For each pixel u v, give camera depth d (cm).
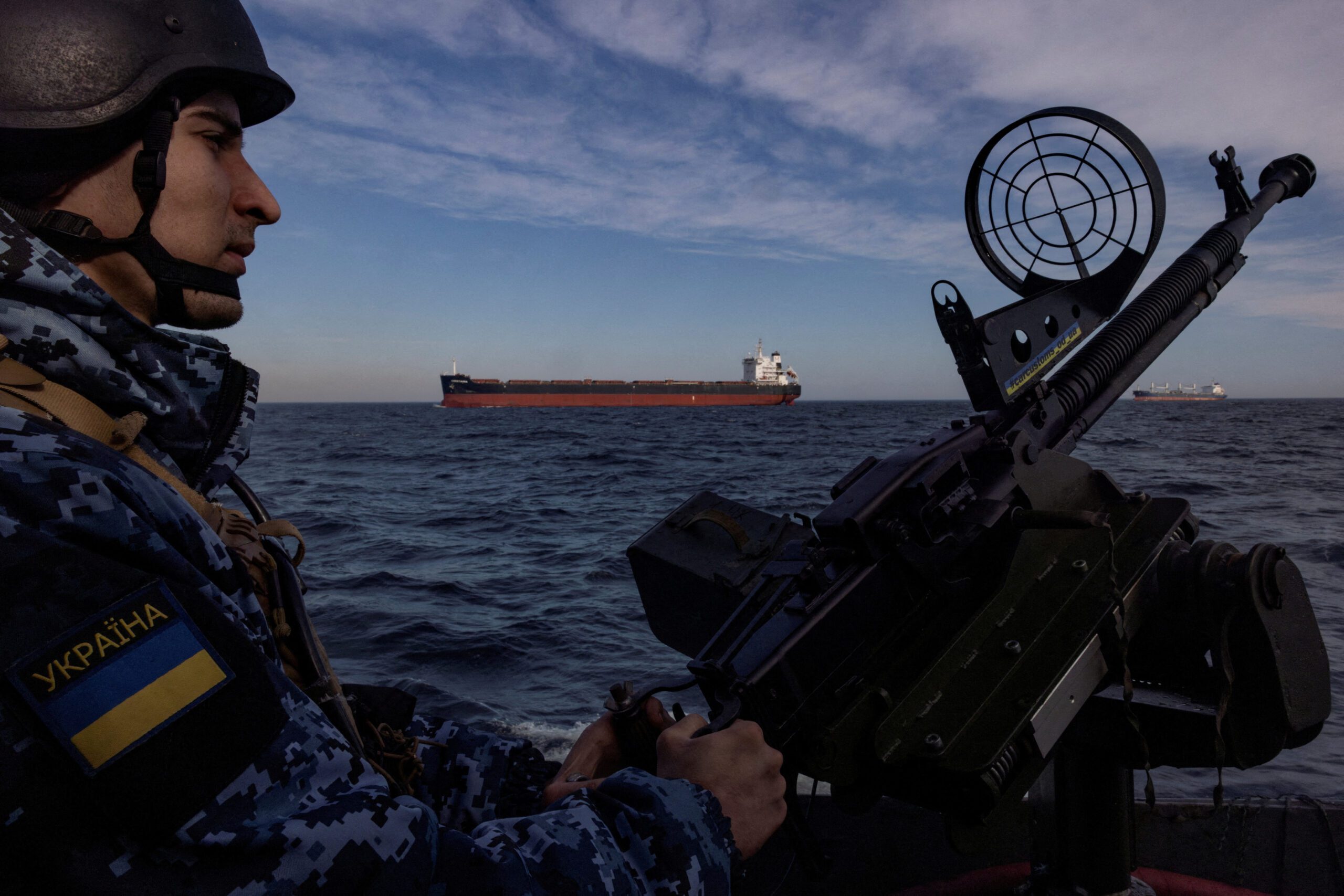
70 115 66
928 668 110
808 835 104
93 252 70
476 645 583
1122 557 134
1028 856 210
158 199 71
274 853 56
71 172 69
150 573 61
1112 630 123
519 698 487
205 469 85
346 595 738
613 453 2866
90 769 52
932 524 118
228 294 79
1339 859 199
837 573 116
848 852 217
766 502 1487
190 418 79
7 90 66
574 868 68
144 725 55
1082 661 120
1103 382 162
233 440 87
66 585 55
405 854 61
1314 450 2736
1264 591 124
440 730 115
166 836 54
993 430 136
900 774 110
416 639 599
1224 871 201
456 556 962
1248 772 373
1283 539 1006
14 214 68
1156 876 190
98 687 54
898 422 5716
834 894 205
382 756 102
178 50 71
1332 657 537
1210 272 181
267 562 89
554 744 414
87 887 51
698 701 483
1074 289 148
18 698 52
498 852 67
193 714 57
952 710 109
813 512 1363
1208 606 128
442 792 109
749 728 87
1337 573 818
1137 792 353
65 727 52
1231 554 130
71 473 59
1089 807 146
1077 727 141
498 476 2095
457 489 1784
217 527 85
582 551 1000
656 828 74
